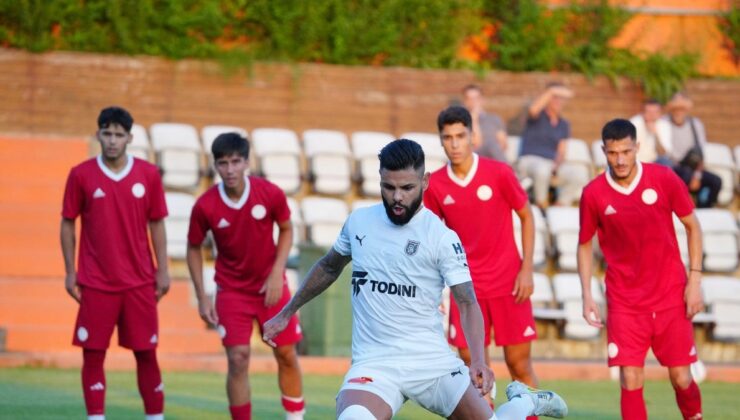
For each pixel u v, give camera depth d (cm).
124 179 2617
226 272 2638
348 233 1828
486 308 2553
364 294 1789
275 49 5538
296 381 2688
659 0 5878
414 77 5588
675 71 5781
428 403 1791
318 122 5497
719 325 4609
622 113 5759
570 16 5828
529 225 2553
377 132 5538
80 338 2595
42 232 4434
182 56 5388
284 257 2656
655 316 2434
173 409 3080
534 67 5750
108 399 3256
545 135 4975
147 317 2641
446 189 2528
